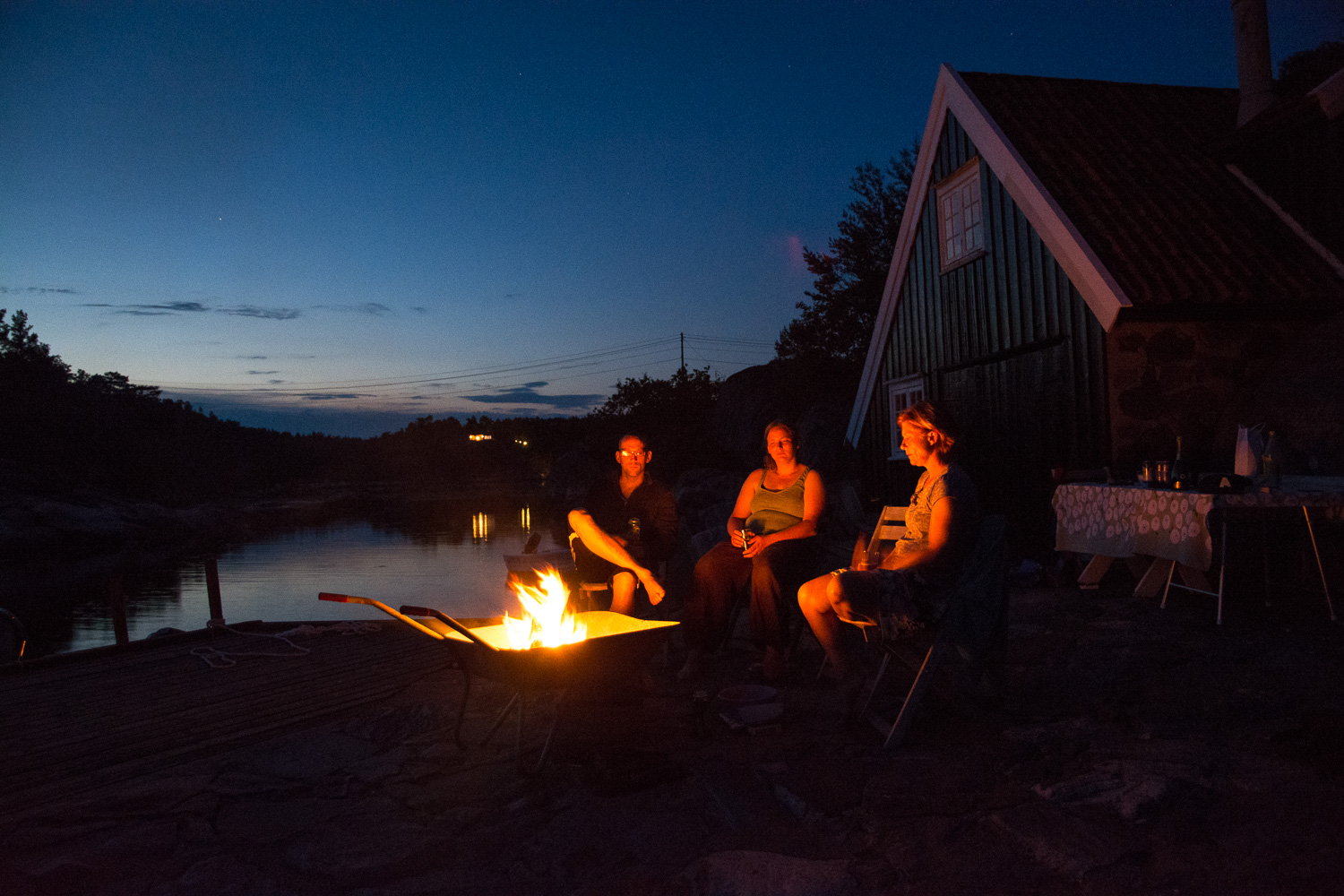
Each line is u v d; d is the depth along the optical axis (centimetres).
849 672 357
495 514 3500
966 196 1016
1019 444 905
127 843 260
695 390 3306
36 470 3541
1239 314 734
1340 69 741
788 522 466
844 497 857
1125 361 738
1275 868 220
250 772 322
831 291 2275
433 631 320
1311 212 798
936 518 346
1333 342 659
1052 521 836
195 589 1627
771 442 474
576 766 318
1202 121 973
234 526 3653
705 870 229
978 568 343
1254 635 471
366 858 245
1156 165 883
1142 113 982
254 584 1617
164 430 5838
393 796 295
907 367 1192
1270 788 270
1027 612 586
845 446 1628
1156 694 372
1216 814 255
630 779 291
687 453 2656
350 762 333
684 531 1397
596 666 312
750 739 343
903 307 1200
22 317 5222
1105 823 251
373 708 411
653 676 434
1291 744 307
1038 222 825
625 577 443
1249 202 838
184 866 246
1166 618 530
